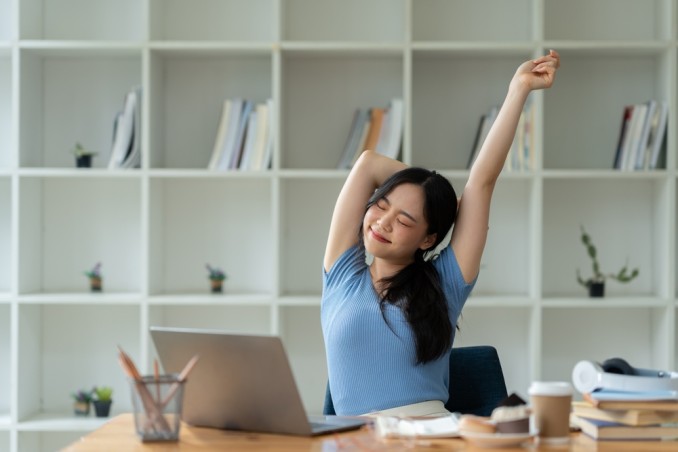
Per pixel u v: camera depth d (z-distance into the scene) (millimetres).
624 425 1865
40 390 4230
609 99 4199
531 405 1857
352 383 2334
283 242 4125
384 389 2312
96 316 4258
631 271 4207
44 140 4219
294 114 4211
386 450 1775
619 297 4062
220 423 1996
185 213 4230
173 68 4211
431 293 2328
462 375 2592
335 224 2541
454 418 2000
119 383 4262
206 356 1946
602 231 4215
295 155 4207
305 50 3967
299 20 4199
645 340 4230
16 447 3906
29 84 4047
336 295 2447
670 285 3934
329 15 4199
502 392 2592
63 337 4254
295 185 4215
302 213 4215
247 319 4266
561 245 4219
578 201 4215
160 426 1861
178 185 4230
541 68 2348
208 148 4219
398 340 2305
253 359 1882
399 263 2408
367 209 2391
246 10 4207
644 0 4184
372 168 2572
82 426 3906
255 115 3926
